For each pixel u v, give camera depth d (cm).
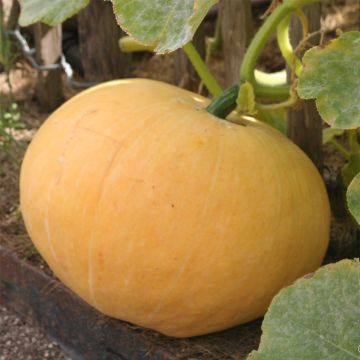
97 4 160
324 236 100
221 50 170
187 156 92
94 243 94
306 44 107
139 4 80
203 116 98
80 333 118
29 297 127
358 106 80
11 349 125
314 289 78
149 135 94
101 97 101
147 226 92
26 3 108
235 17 129
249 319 101
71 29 188
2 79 181
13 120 157
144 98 100
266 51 180
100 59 165
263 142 97
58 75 175
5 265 130
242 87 100
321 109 81
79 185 95
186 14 79
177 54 137
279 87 105
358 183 79
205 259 92
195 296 95
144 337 106
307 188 97
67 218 96
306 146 117
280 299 78
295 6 99
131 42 137
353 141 113
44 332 126
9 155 151
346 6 186
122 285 96
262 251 93
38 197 99
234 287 95
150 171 92
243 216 92
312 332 77
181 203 91
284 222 94
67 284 105
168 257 92
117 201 92
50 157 99
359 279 77
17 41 180
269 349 77
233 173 92
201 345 104
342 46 83
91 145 96
